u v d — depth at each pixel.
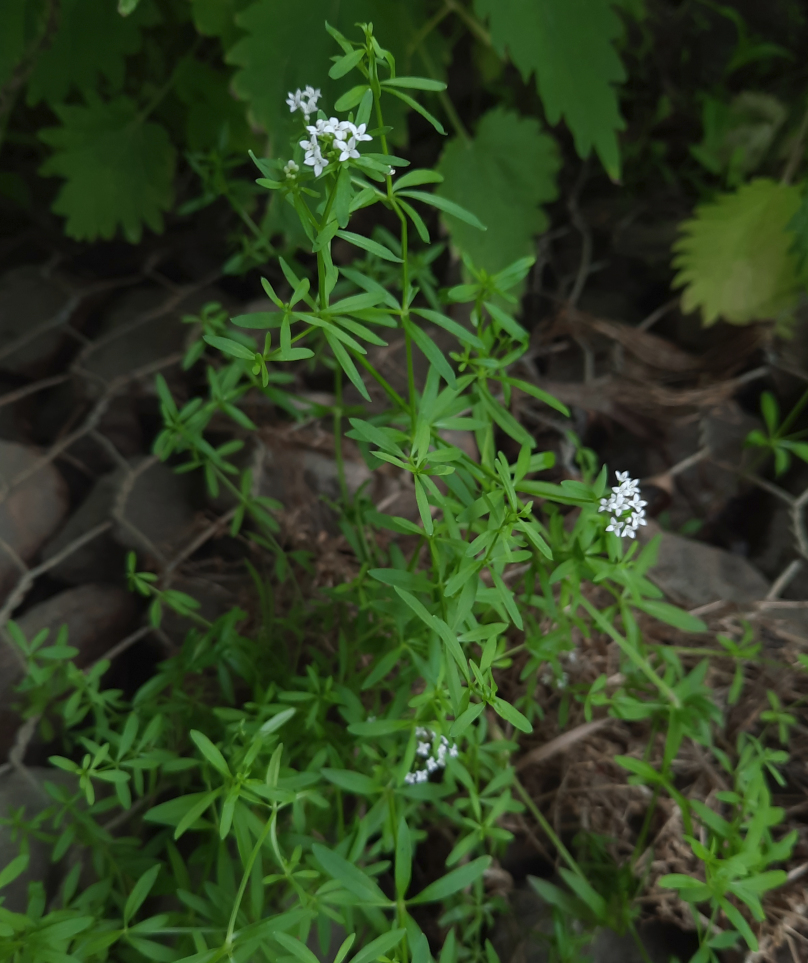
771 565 0.34
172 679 0.26
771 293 0.38
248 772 0.20
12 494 0.34
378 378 0.20
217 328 0.31
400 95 0.18
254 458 0.35
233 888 0.21
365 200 0.18
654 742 0.28
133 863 0.23
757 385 0.39
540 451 0.36
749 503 0.36
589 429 0.38
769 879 0.21
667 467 0.37
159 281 0.43
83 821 0.23
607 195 0.45
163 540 0.34
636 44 0.44
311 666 0.24
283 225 0.33
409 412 0.21
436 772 0.27
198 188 0.45
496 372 0.25
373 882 0.20
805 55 0.43
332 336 0.18
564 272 0.43
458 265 0.40
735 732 0.29
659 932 0.26
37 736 0.30
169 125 0.42
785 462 0.31
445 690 0.21
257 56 0.33
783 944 0.25
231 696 0.26
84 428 0.37
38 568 0.33
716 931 0.25
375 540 0.30
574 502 0.21
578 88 0.34
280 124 0.33
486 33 0.36
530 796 0.28
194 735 0.20
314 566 0.32
